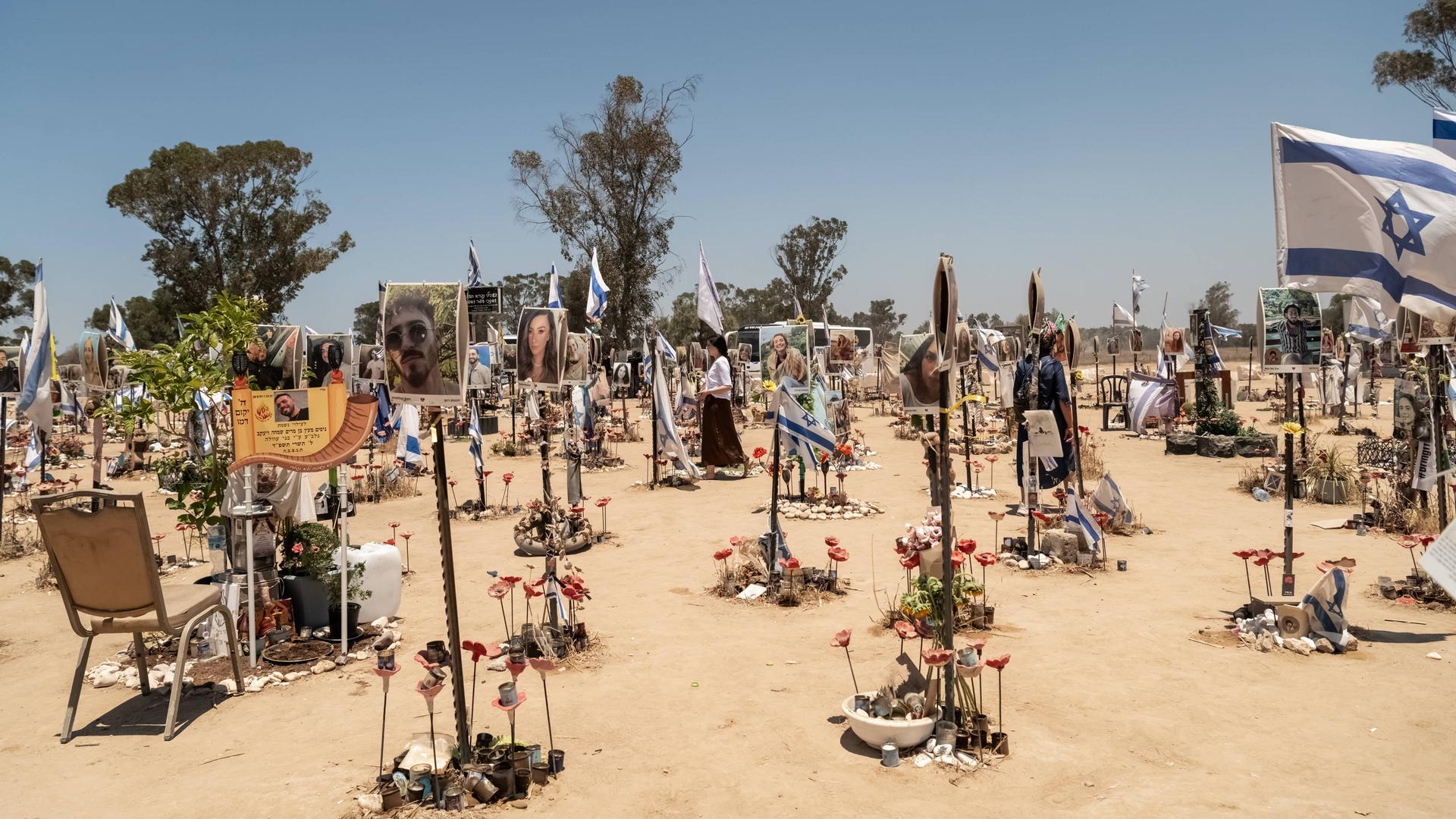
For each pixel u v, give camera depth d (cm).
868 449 2373
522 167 4519
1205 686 688
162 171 5372
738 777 557
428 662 551
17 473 1920
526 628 811
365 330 5153
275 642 827
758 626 884
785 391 1324
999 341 3014
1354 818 485
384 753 603
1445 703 640
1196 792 520
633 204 4600
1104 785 532
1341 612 770
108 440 3092
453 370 542
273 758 604
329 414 782
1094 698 670
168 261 5409
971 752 577
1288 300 966
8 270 6512
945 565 586
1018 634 830
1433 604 877
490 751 568
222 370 885
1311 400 3334
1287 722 618
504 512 1611
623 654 807
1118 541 1228
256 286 5650
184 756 614
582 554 1261
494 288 2864
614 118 4488
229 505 835
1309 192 818
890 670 712
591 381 2272
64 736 648
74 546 650
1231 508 1454
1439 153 798
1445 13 3544
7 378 1570
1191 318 2394
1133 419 2586
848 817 504
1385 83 3844
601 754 597
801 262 8069
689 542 1316
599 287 1759
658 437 1914
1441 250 772
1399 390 1224
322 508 1599
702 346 4219
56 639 924
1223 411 2212
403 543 1367
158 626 661
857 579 1058
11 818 528
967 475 1659
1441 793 510
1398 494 1246
